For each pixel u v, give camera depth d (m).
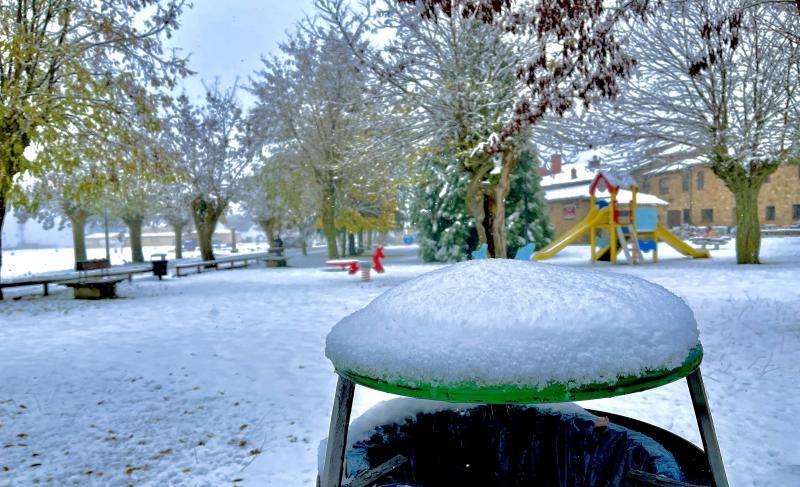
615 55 7.01
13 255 65.25
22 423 4.35
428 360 1.26
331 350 1.54
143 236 102.31
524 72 7.50
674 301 1.54
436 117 16.41
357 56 16.42
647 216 22.45
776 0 7.12
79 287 13.77
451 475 1.90
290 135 27.11
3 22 11.74
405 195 34.88
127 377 5.73
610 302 1.36
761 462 3.32
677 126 17.28
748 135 16.17
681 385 5.00
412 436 1.88
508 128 8.80
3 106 11.37
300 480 3.29
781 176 47.84
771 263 17.36
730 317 7.99
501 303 1.34
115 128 13.63
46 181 15.54
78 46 13.45
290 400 4.88
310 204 32.84
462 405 1.97
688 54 15.66
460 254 27.59
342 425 1.47
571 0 6.52
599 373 1.22
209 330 8.45
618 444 1.68
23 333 8.60
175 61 14.40
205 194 29.31
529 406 1.94
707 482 1.44
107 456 3.70
